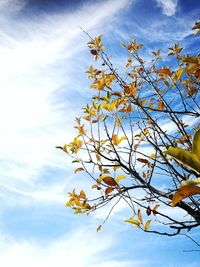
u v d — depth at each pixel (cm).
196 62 240
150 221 259
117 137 310
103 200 301
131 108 320
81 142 325
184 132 323
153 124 331
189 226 262
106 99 314
